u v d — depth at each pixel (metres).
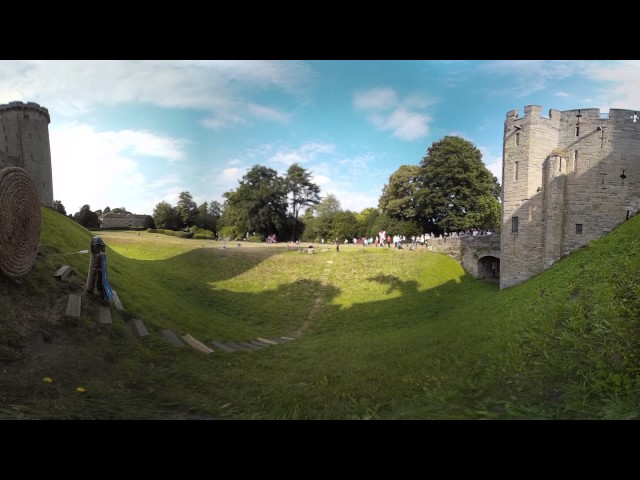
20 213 10.84
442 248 39.75
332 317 27.52
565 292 14.07
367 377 11.16
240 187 79.25
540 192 24.36
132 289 17.98
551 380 8.39
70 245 17.88
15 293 10.31
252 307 28.92
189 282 32.31
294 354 15.73
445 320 21.64
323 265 39.34
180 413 7.36
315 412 7.51
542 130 24.39
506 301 18.77
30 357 8.43
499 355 11.26
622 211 22.31
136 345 11.70
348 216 74.19
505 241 26.11
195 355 12.92
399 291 33.09
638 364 7.79
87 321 11.12
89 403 7.03
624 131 22.41
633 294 10.76
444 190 52.22
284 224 80.12
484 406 7.46
